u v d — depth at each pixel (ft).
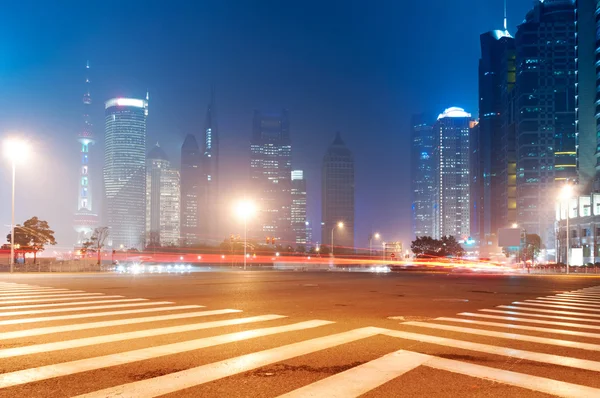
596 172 358.23
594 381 20.27
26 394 18.08
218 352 25.40
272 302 51.31
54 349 25.86
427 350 26.30
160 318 37.88
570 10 594.65
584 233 340.18
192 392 18.42
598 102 359.66
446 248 447.83
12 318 37.27
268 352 25.50
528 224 576.61
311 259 446.19
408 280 103.19
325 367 22.36
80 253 339.57
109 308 44.09
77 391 18.45
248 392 18.47
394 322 36.88
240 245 440.45
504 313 43.32
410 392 18.60
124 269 201.87
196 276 115.65
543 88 588.91
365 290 70.54
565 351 26.27
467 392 18.65
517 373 21.49
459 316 40.86
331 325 35.06
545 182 576.20
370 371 21.67
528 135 587.68
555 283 96.73
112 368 21.89
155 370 21.59
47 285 75.61
